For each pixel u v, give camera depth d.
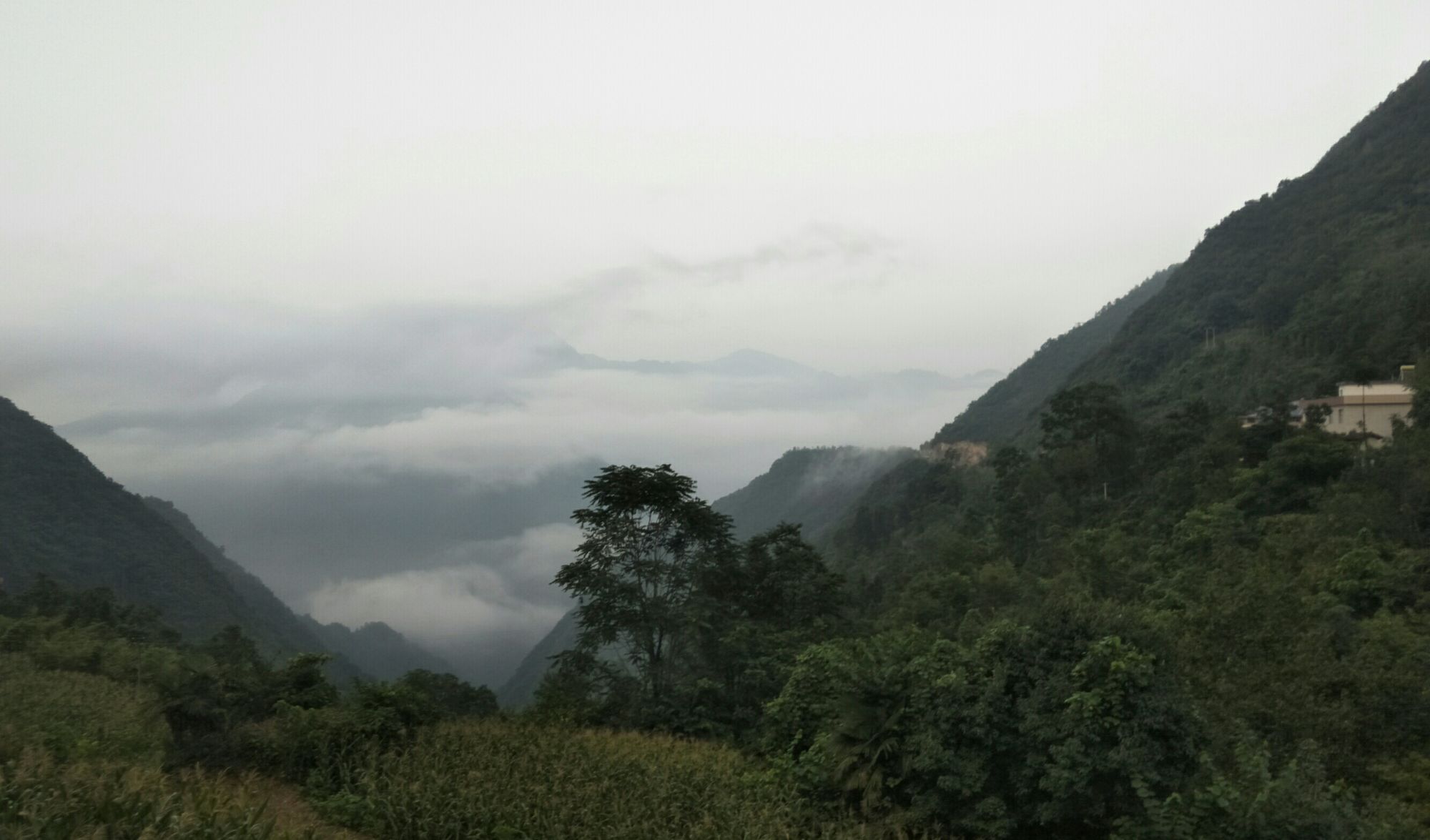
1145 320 113.00
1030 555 53.06
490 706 23.73
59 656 31.03
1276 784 9.85
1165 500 48.97
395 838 12.08
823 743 13.45
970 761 11.17
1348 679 14.57
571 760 14.69
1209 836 9.70
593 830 11.73
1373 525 31.58
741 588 27.88
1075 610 11.90
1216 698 14.40
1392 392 51.50
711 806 12.52
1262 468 43.62
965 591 43.00
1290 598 19.52
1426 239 79.56
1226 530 37.31
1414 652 17.36
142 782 10.42
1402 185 98.19
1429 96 115.44
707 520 26.70
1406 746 13.47
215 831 9.48
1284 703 13.91
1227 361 81.88
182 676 17.09
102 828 8.68
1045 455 64.69
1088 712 10.27
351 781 14.13
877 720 12.66
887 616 43.00
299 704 17.11
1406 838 10.31
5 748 12.62
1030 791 10.84
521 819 11.95
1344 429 51.69
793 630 25.77
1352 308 71.12
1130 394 93.25
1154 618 17.86
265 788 14.30
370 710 16.22
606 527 25.69
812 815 12.41
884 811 11.84
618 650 25.56
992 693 11.32
